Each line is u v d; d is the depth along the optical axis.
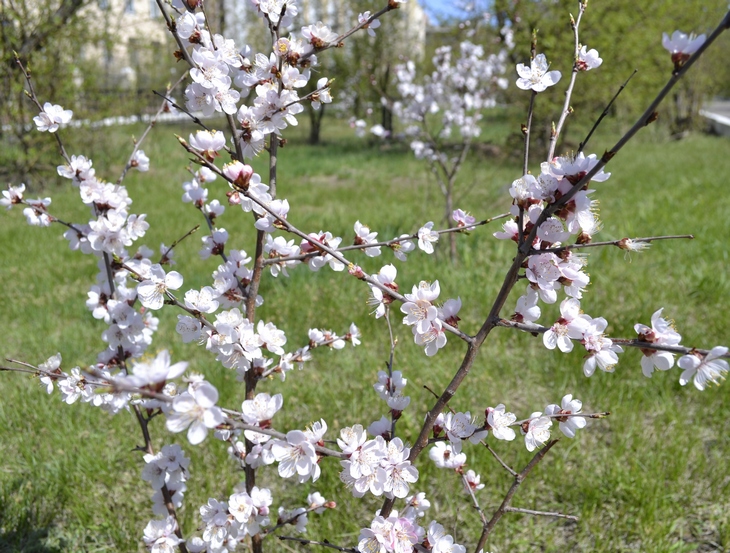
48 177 10.48
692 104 19.75
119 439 3.41
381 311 1.70
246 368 1.81
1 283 5.79
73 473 3.04
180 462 1.84
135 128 15.44
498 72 8.57
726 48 20.55
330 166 14.72
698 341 4.25
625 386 3.85
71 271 6.16
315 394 3.72
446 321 1.57
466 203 9.45
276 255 1.97
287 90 1.76
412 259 6.16
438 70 7.88
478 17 9.95
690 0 15.72
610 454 3.23
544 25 12.30
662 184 10.65
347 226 7.72
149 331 2.14
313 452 1.41
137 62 15.49
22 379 3.93
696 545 2.62
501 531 2.74
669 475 3.02
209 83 1.61
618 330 4.46
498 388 3.86
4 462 3.18
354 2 18.58
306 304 5.07
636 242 1.36
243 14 16.83
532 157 14.18
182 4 1.73
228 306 1.94
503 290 1.47
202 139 1.54
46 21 9.50
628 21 12.88
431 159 7.15
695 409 3.68
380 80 18.41
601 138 17.89
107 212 1.91
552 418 1.66
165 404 1.62
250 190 1.67
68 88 10.02
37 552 2.65
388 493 1.64
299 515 1.97
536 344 4.52
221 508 1.64
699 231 6.98
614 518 2.81
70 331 4.69
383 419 1.72
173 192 10.21
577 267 1.44
